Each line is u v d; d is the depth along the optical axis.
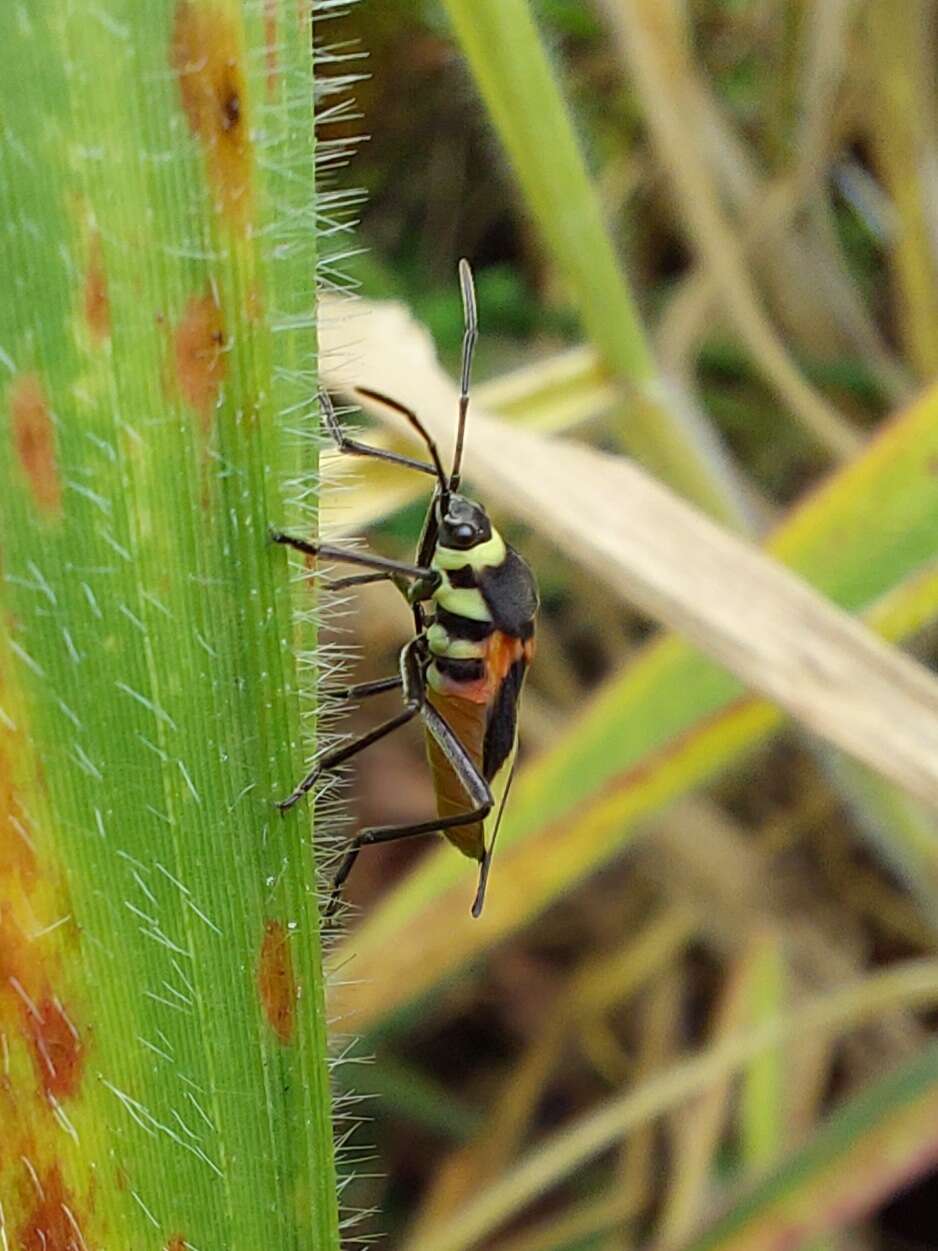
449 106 0.12
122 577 0.06
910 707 0.08
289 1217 0.06
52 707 0.06
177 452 0.06
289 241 0.06
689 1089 0.10
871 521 0.08
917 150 0.10
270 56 0.06
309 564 0.06
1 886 0.06
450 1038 0.11
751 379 0.12
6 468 0.06
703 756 0.09
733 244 0.10
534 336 0.12
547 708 0.11
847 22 0.10
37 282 0.05
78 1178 0.06
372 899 0.11
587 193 0.08
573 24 0.11
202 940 0.06
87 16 0.05
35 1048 0.06
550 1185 0.10
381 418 0.08
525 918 0.09
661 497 0.08
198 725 0.06
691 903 0.11
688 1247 0.09
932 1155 0.09
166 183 0.06
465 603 0.08
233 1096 0.06
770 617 0.08
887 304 0.12
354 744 0.08
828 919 0.11
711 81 0.12
